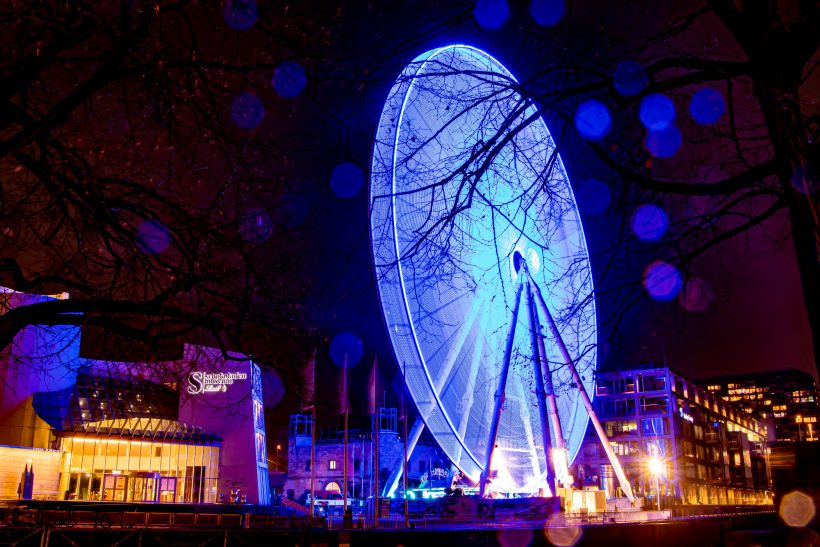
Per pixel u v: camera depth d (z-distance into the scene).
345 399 50.56
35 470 67.00
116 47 8.70
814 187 8.58
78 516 31.38
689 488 122.88
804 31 8.57
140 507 50.12
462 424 52.97
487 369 55.66
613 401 122.06
